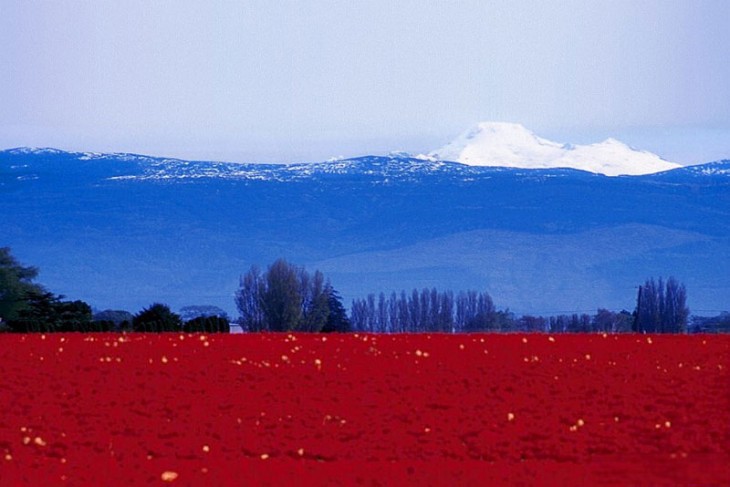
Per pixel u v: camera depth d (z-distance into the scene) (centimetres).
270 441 6506
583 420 7038
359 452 6256
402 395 7862
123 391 8050
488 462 6047
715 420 7038
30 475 5578
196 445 6397
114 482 5428
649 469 5822
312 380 8481
